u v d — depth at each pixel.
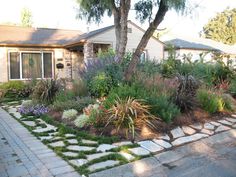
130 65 7.71
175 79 6.91
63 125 5.51
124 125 4.87
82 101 6.59
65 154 4.04
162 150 4.36
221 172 3.67
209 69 9.70
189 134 5.20
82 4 8.88
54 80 8.28
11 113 7.39
